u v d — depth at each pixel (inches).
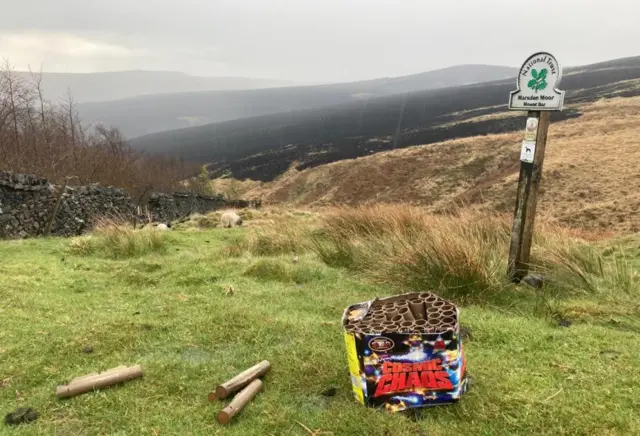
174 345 141.1
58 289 208.7
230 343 142.3
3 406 109.1
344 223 319.3
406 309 112.0
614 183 1505.9
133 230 352.5
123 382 118.0
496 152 2443.4
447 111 6658.5
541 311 166.2
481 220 298.8
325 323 155.4
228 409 100.0
